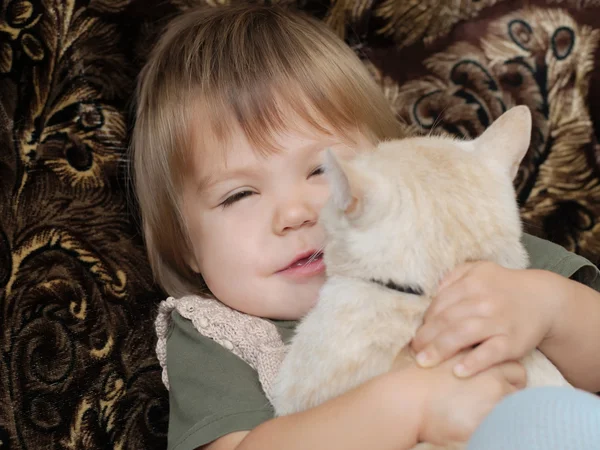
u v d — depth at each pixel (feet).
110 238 4.69
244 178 4.24
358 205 3.05
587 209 5.30
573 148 5.32
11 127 4.45
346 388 3.16
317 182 4.25
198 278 4.94
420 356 3.15
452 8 5.25
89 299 4.49
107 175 4.76
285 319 4.38
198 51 4.62
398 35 5.24
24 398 4.08
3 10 4.50
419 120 5.18
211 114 4.33
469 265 3.27
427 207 3.13
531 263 4.49
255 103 4.30
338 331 3.21
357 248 3.20
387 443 3.06
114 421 4.38
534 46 5.30
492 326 3.22
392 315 3.18
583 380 3.95
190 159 4.41
